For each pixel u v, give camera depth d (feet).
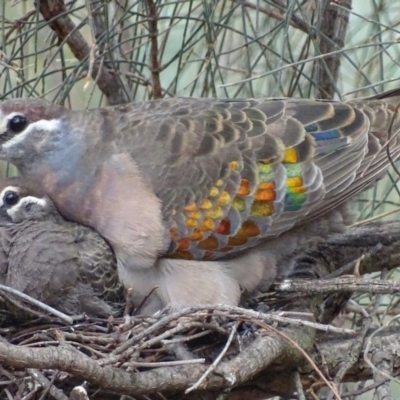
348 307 33.06
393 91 33.45
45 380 25.58
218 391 27.43
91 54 26.96
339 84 37.83
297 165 30.83
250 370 26.66
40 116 30.94
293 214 30.89
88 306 30.42
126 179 29.96
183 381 26.00
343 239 34.06
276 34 34.30
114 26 32.32
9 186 31.60
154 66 33.83
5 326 30.04
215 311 28.37
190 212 29.96
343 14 34.55
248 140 30.68
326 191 31.07
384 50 30.86
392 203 34.27
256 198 30.40
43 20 33.06
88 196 30.35
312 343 28.96
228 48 37.78
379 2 37.11
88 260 30.42
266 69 35.58
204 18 34.14
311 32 32.86
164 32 34.30
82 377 24.27
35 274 30.25
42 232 30.66
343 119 31.86
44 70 31.96
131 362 25.96
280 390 28.91
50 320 29.68
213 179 30.14
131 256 30.07
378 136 32.12
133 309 31.07
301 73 33.27
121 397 26.63
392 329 30.40
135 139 30.55
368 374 28.96
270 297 31.78
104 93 35.37
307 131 31.35
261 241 30.86
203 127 30.63
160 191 29.94
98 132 30.89
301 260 33.91
